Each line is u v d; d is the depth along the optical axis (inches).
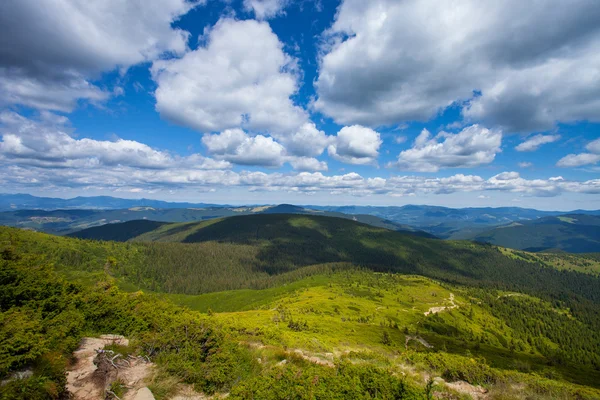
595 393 736.3
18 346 407.5
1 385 366.3
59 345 496.1
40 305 635.5
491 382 756.6
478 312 7460.6
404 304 7130.9
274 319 3415.4
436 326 5201.8
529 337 6501.0
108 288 940.6
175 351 555.5
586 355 6279.5
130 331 689.6
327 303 5841.5
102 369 454.3
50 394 383.9
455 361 866.8
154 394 436.8
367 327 3528.5
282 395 405.4
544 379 826.2
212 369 515.2
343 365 488.1
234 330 915.4
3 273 653.9
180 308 979.3
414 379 699.4
